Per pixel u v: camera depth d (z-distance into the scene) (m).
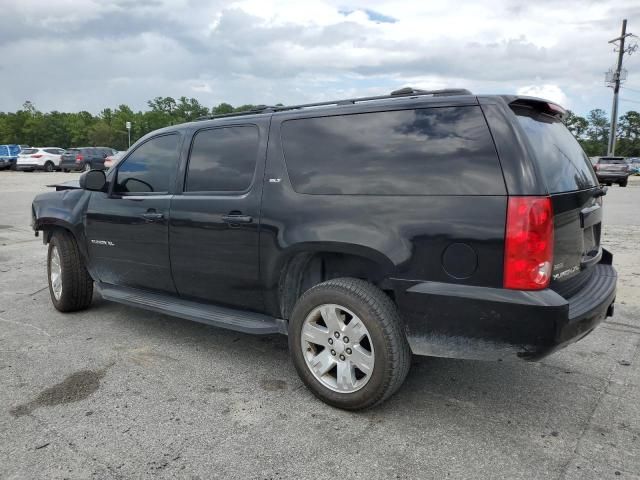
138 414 3.10
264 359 3.96
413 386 3.50
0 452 2.71
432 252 2.77
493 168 2.65
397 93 3.26
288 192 3.34
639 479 2.49
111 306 5.36
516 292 2.58
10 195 17.67
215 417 3.07
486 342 2.69
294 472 2.55
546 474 2.53
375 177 3.01
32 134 86.62
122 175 4.48
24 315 5.05
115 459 2.65
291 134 3.43
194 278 3.92
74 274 4.91
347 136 3.18
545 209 2.56
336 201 3.12
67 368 3.77
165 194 4.09
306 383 3.28
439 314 2.77
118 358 3.96
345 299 3.01
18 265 7.38
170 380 3.58
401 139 2.96
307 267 3.53
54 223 4.89
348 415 3.11
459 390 3.44
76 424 2.98
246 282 3.60
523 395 3.37
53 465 2.60
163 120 89.56
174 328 4.66
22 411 3.13
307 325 3.22
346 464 2.62
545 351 2.59
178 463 2.62
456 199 2.73
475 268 2.67
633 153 89.31
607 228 10.43
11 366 3.80
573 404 3.24
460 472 2.55
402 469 2.57
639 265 6.98
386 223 2.92
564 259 2.81
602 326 4.70
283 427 2.96
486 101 2.75
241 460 2.64
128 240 4.33
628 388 3.46
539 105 2.97
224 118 3.89
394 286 2.88
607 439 2.84
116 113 93.19
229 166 3.73
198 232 3.79
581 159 3.38
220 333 4.54
